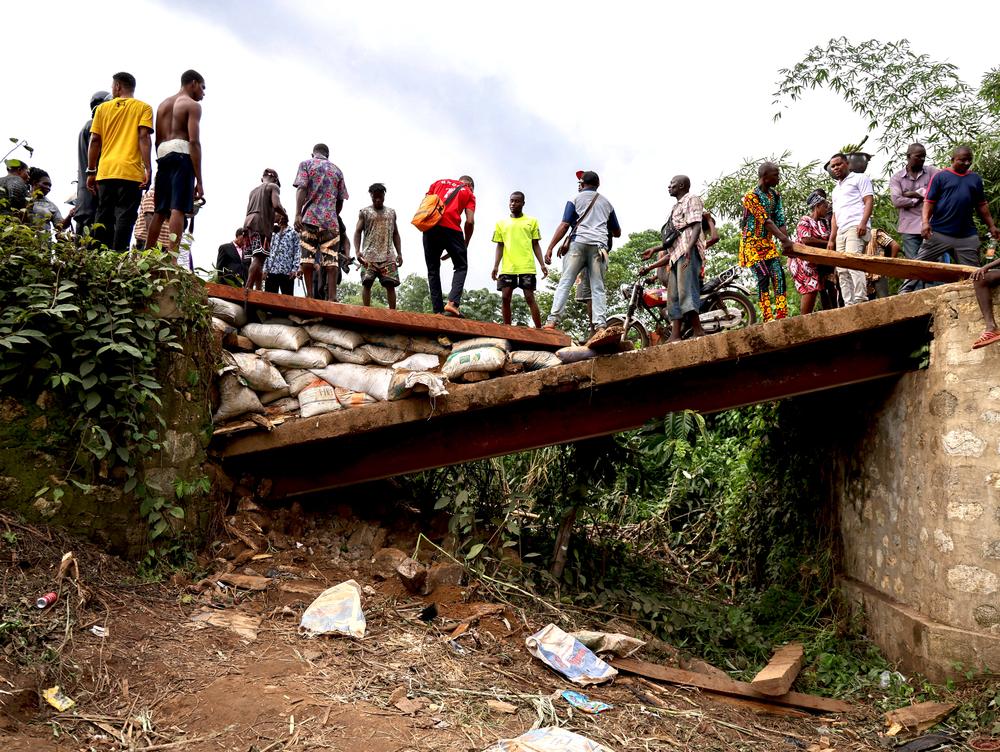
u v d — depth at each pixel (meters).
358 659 4.39
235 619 4.64
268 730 3.51
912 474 6.02
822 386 6.16
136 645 4.09
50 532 4.55
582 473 6.91
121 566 4.82
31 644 3.76
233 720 3.56
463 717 3.93
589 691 4.71
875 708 5.40
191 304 5.40
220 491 5.87
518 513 7.49
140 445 5.00
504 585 5.82
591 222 7.24
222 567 5.40
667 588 8.14
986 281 5.40
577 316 13.19
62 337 4.77
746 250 7.19
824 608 7.30
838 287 7.29
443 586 5.65
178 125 6.06
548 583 6.53
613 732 4.18
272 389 6.00
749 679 5.92
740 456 9.52
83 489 4.73
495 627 5.23
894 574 6.33
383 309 6.03
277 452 6.25
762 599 7.75
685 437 5.93
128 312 4.93
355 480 6.27
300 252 7.50
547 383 5.62
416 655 4.57
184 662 4.04
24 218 5.20
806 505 8.26
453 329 6.11
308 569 5.62
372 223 8.11
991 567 5.37
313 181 7.48
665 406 6.14
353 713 3.73
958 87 11.02
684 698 4.95
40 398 4.66
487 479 7.36
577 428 6.16
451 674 4.43
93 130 6.14
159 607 4.59
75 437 4.75
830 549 7.63
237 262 8.11
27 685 3.50
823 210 7.61
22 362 4.59
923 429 5.84
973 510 5.44
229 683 3.87
